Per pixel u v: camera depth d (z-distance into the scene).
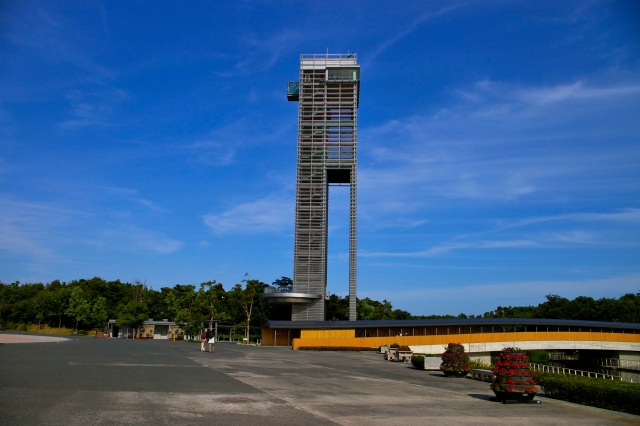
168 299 115.19
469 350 64.06
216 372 23.89
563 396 18.92
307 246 80.75
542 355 88.38
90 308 115.56
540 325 72.06
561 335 71.19
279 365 30.84
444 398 17.97
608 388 16.44
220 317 90.75
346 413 13.53
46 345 43.34
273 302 77.25
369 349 56.56
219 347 56.84
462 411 15.01
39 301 118.81
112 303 129.88
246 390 17.48
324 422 12.00
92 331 119.62
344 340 58.09
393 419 12.92
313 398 16.30
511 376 17.34
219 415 12.34
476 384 23.84
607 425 13.30
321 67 87.31
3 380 17.28
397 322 66.44
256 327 98.88
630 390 15.62
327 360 38.25
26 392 14.68
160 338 102.12
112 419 11.27
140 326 102.94
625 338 75.06
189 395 15.62
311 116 85.44
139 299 133.12
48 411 11.88
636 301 115.31
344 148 84.31
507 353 17.84
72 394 14.70
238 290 93.56
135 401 13.94
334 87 86.69
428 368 31.70
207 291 89.12
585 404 17.55
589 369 73.81
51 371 20.86
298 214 82.00
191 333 88.94
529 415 14.78
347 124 85.00
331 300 99.56
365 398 16.95
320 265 80.06
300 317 77.62
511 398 17.28
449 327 69.50
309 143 84.38
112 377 19.62
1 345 40.56
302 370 27.66
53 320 124.69
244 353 44.16
